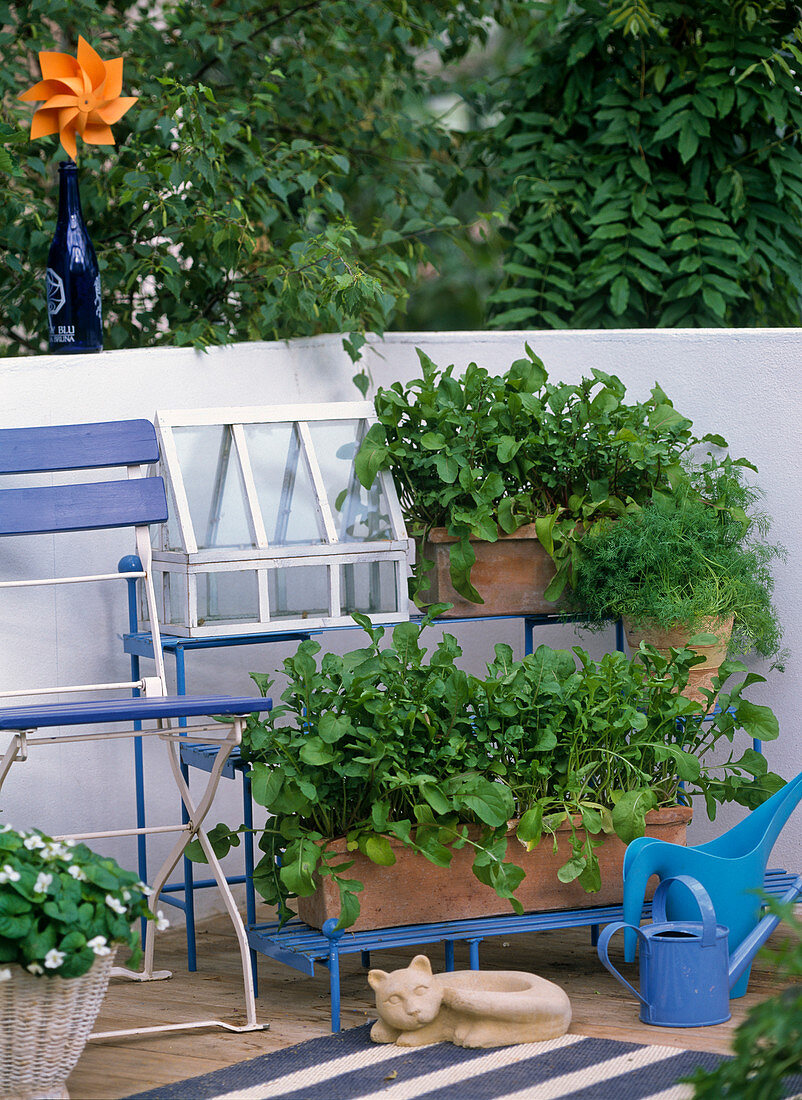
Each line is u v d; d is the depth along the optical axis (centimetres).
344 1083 246
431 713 291
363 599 345
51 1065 235
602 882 311
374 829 281
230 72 475
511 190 478
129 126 434
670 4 449
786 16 459
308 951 280
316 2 484
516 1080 246
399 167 505
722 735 342
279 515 338
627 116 445
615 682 307
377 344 427
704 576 337
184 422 337
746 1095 179
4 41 419
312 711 291
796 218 455
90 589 354
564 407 353
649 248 446
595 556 342
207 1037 276
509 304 477
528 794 301
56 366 348
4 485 343
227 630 324
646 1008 280
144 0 502
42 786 344
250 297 418
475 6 520
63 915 229
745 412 379
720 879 293
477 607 352
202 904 376
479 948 338
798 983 303
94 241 424
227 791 384
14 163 405
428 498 347
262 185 444
